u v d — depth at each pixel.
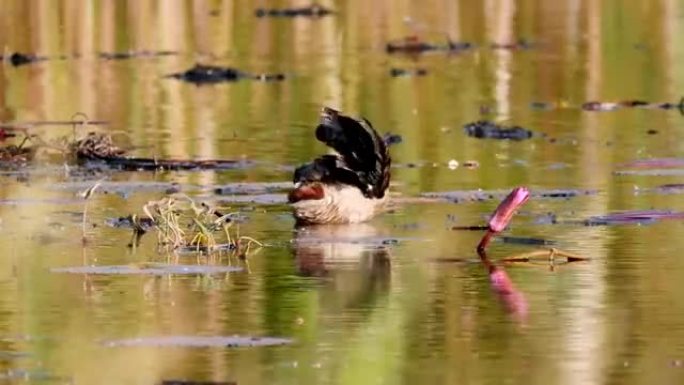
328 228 15.13
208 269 13.40
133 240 14.53
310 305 12.16
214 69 27.44
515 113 23.53
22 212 15.90
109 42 31.84
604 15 36.03
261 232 14.95
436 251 14.11
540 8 37.44
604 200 16.56
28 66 28.62
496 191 17.11
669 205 16.25
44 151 19.50
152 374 10.38
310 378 10.30
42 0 36.28
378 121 22.72
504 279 13.02
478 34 33.50
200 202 16.28
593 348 10.97
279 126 22.14
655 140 20.83
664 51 30.61
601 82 26.81
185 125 22.25
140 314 11.91
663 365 10.54
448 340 11.20
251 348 10.99
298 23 35.31
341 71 28.25
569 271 13.29
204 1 38.09
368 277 13.10
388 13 36.78
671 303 12.16
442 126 22.20
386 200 15.57
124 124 22.33
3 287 12.76
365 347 11.03
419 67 28.77
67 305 12.19
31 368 10.55
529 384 10.16
